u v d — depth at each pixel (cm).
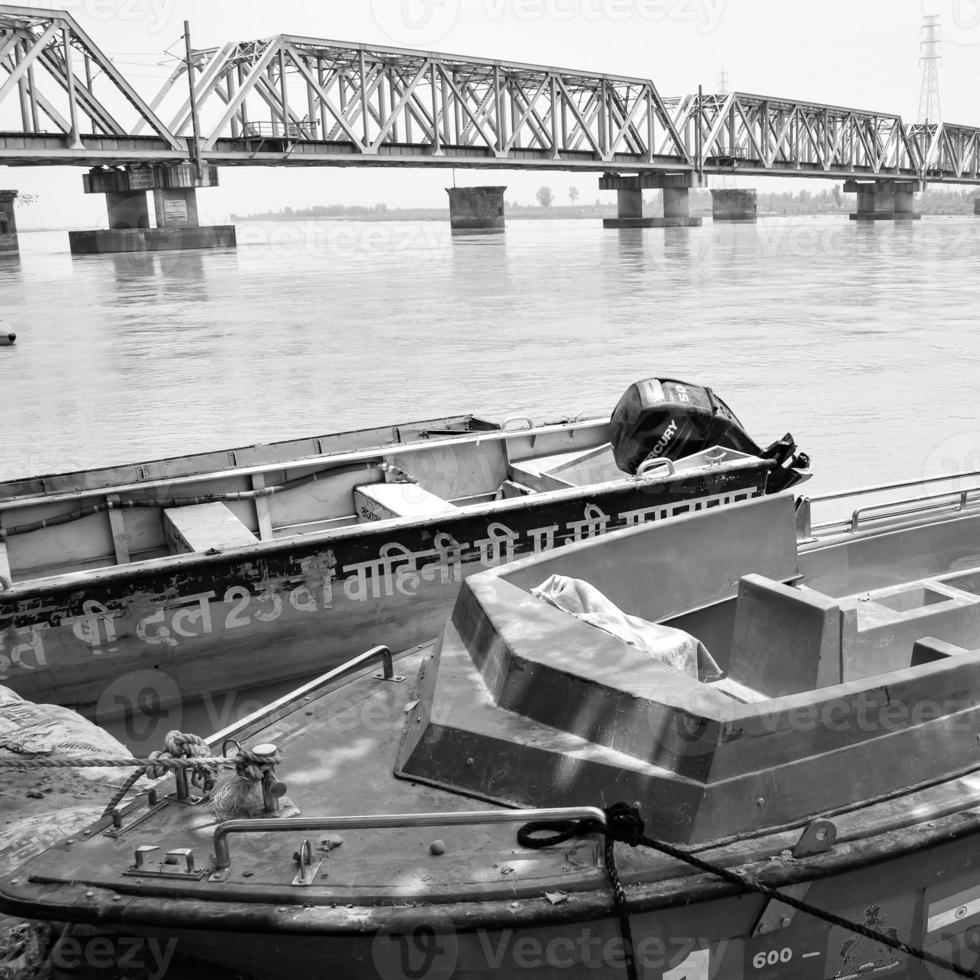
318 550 607
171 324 2841
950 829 295
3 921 353
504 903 270
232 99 6412
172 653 586
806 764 294
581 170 8456
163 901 276
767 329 2377
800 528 673
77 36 5997
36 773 446
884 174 10444
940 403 1454
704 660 394
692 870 278
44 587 546
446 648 358
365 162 6825
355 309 3136
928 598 427
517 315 2834
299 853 283
